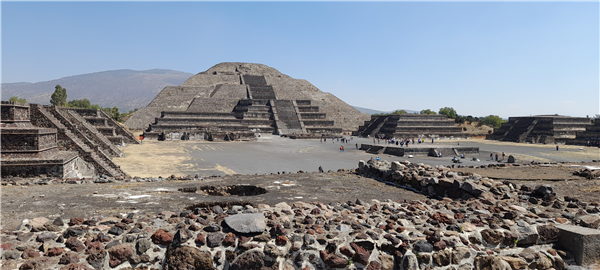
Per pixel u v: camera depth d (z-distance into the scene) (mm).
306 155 64562
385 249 7469
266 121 128875
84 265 6328
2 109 23031
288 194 13070
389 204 10664
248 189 15266
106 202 10836
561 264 8125
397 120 120688
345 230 7715
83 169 29984
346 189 14453
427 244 7426
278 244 7023
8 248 6434
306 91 189250
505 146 91062
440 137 119375
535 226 8656
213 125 112062
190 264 6613
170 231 7328
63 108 50156
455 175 14102
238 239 7070
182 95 160500
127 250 6672
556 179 16125
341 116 168375
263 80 190125
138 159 52125
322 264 7039
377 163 18984
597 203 10898
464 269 7637
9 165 21969
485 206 10555
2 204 10320
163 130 102438
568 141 103188
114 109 141125
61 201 10922
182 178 17547
